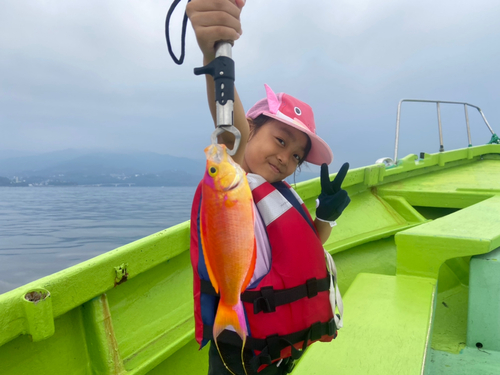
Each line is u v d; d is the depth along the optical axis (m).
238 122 1.03
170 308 1.99
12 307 1.22
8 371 1.31
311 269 1.09
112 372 1.54
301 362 1.53
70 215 70.19
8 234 42.12
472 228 2.38
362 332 1.74
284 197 1.20
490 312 2.04
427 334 1.71
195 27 0.86
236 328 0.83
